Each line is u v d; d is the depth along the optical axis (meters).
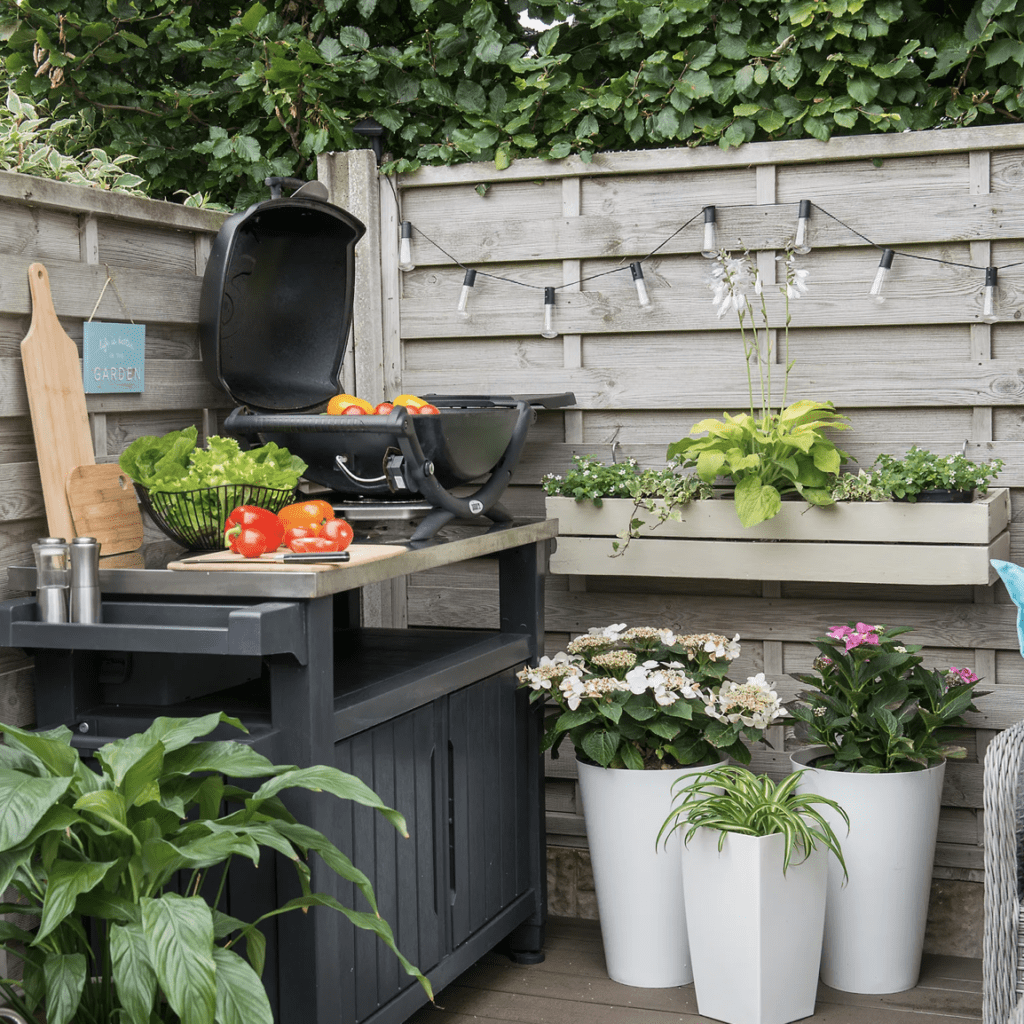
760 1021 2.37
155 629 1.91
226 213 2.72
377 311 3.24
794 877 2.36
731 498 2.89
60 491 2.16
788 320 2.80
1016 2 2.75
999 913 1.80
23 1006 1.74
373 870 2.16
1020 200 2.77
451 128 3.19
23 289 2.13
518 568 2.81
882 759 2.60
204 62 3.19
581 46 3.09
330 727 2.00
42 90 3.20
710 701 2.59
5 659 2.16
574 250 3.09
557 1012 2.54
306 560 1.99
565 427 3.17
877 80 2.85
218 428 2.74
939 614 2.87
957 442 2.88
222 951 1.60
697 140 2.98
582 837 3.14
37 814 1.51
